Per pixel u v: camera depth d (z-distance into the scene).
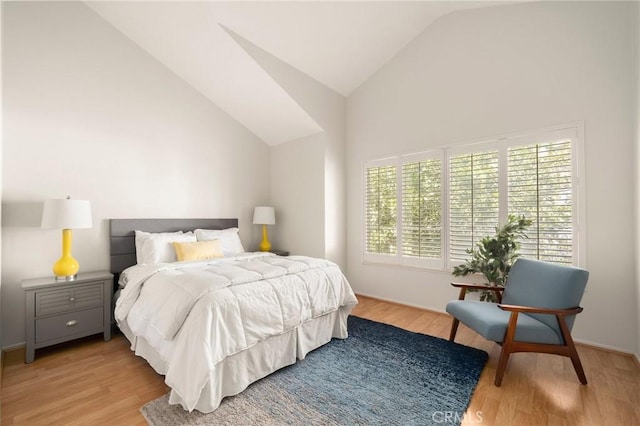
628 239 2.35
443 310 3.44
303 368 2.16
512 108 2.91
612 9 2.41
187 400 1.58
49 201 2.43
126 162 3.19
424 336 2.76
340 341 2.65
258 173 4.53
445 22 3.37
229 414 1.66
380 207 4.02
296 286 2.28
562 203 2.63
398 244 3.83
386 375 2.06
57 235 2.74
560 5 2.65
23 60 2.56
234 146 4.22
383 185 3.99
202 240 3.43
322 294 2.46
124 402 1.79
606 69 2.44
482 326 2.06
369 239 4.16
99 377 2.07
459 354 2.39
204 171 3.88
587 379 2.02
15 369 2.18
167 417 1.63
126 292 2.36
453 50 3.32
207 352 1.63
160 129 3.46
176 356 1.69
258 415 1.66
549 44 2.71
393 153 3.88
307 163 4.23
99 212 3.00
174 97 3.59
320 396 1.83
